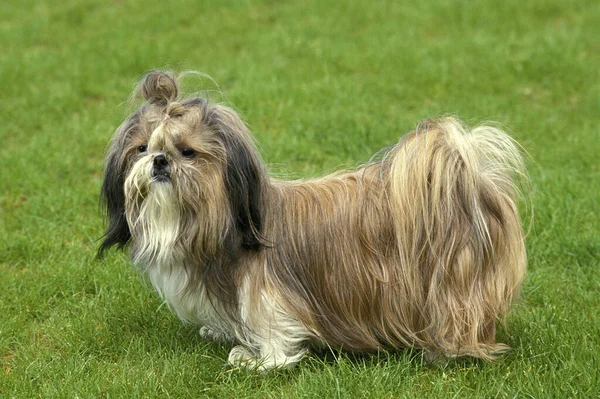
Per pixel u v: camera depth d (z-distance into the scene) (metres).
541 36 16.98
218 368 7.18
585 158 11.80
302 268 6.83
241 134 6.48
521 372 6.86
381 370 6.95
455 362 7.04
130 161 6.60
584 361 6.98
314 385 6.74
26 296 8.61
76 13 19.55
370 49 16.47
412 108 14.09
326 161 11.98
